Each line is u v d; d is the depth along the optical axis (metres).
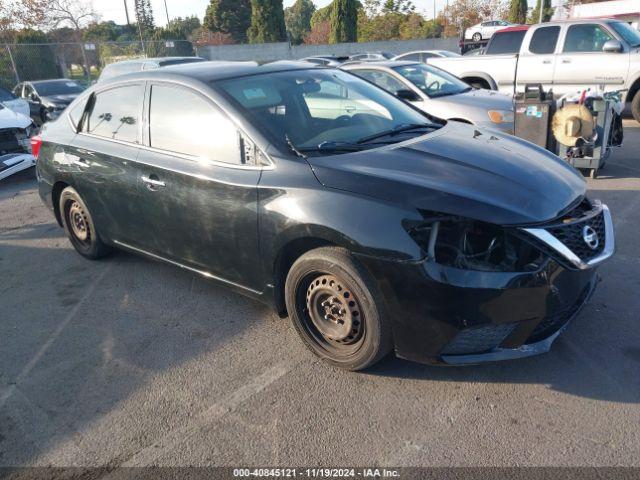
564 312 2.86
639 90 9.98
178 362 3.39
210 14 54.84
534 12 38.72
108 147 4.27
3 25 28.66
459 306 2.62
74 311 4.16
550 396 2.84
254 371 3.24
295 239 3.06
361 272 2.83
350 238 2.79
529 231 2.65
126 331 3.81
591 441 2.51
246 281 3.51
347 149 3.31
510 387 2.93
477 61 11.21
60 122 4.98
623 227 5.07
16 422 2.94
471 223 2.68
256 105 3.55
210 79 3.71
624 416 2.65
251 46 29.31
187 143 3.70
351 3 38.16
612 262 4.31
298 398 2.96
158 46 26.38
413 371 3.12
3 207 7.33
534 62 10.59
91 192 4.52
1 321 4.09
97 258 5.05
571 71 10.26
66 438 2.79
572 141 6.52
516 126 6.95
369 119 3.88
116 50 26.39
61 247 5.56
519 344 2.77
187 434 2.76
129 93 4.20
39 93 17.06
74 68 27.59
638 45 9.85
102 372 3.35
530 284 2.61
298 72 4.13
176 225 3.80
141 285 4.51
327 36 45.44
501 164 3.13
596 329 3.39
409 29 38.28
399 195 2.78
